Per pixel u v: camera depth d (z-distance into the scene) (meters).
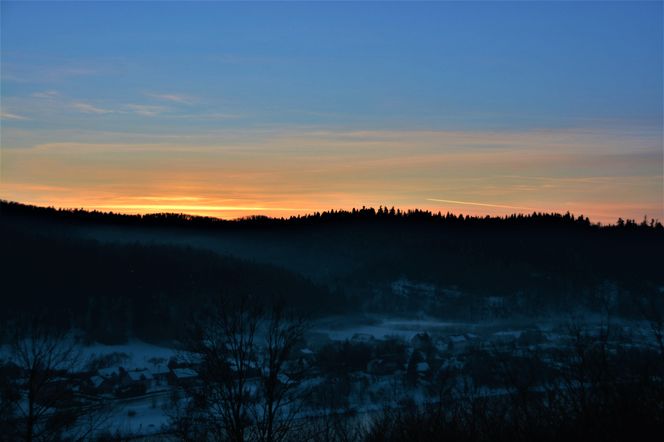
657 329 10.47
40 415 17.20
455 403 11.04
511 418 10.03
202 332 14.25
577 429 9.04
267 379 14.07
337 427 12.93
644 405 8.92
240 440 12.88
